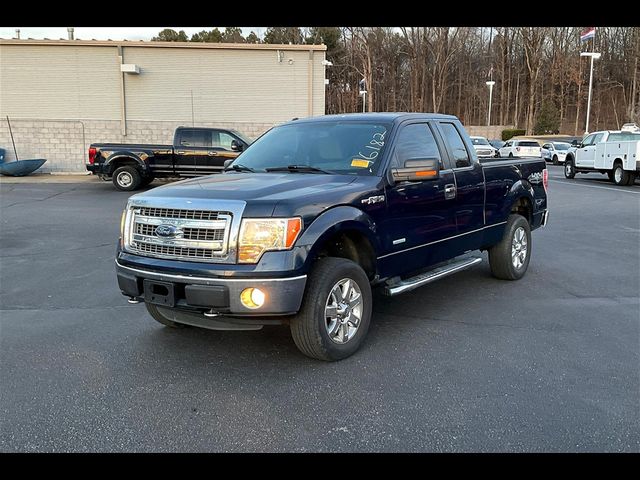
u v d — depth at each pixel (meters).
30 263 7.84
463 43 70.50
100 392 3.87
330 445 3.21
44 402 3.71
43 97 23.38
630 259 8.20
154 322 5.37
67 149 23.75
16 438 3.28
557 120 58.59
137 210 4.31
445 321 5.39
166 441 3.25
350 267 4.38
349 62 65.44
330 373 4.17
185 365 4.34
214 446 3.20
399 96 71.62
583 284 6.79
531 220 7.29
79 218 11.89
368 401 3.72
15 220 11.59
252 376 4.13
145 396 3.81
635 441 3.24
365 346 4.71
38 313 5.63
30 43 22.86
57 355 4.53
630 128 35.00
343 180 4.60
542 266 7.76
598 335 4.99
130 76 23.47
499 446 3.19
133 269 4.23
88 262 7.91
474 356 4.50
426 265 5.39
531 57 64.81
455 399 3.75
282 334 5.04
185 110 23.91
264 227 3.88
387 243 4.77
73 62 23.22
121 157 17.11
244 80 23.89
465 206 5.81
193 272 3.93
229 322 4.12
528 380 4.05
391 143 4.98
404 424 3.43
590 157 21.36
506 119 73.94
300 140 5.41
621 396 3.79
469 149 6.05
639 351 4.61
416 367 4.28
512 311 5.71
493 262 6.84
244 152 5.70
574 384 3.98
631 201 15.18
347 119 5.46
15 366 4.30
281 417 3.52
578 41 65.81
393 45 68.94
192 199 4.07
